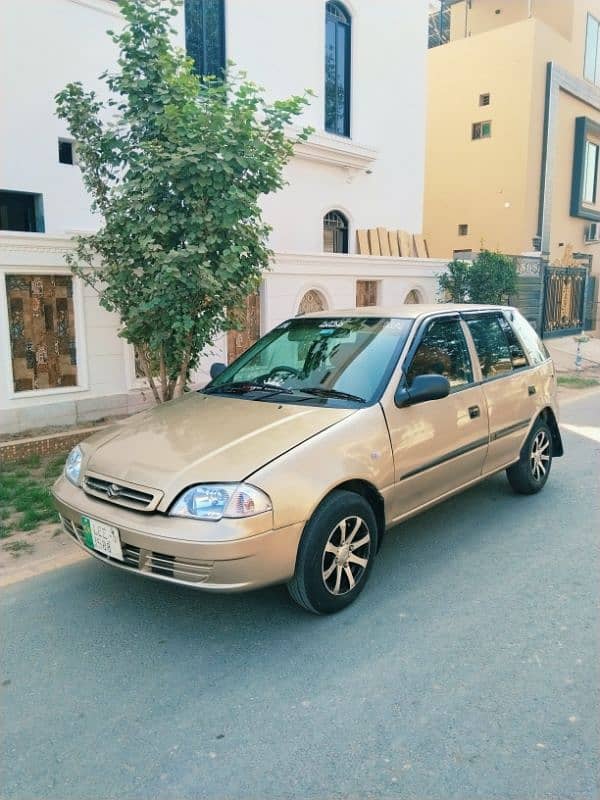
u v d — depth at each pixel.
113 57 8.86
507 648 3.36
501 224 20.75
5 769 2.57
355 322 4.77
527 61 19.52
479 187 21.22
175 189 5.83
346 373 4.27
